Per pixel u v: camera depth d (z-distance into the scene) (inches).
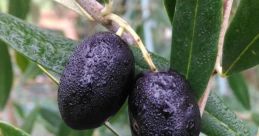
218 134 4.6
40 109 9.5
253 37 4.3
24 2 7.6
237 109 9.7
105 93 3.8
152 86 3.9
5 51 7.3
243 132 4.6
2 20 4.4
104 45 3.9
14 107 10.2
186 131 3.8
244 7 4.2
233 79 8.7
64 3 4.5
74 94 3.8
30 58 4.4
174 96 3.8
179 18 4.2
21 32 4.4
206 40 4.2
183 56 4.2
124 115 9.4
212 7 4.1
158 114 3.8
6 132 4.3
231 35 4.4
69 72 3.9
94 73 3.8
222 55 4.4
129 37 4.4
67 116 3.9
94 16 4.4
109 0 4.3
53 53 4.4
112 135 9.0
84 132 7.1
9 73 7.4
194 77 4.2
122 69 3.9
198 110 3.9
